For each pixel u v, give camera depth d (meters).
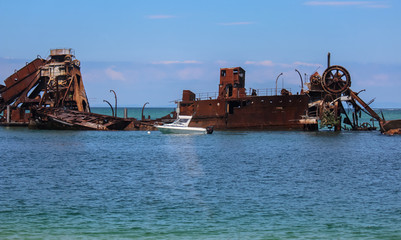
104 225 32.72
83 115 131.38
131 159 67.94
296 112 118.50
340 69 117.19
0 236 30.25
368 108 125.12
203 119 128.88
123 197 40.84
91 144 93.56
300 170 57.00
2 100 151.75
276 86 121.31
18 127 147.38
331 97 119.88
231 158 69.44
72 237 30.30
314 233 31.39
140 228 32.19
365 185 46.94
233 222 33.69
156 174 53.44
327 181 49.16
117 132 131.12
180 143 95.81
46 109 133.25
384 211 36.59
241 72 129.25
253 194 42.38
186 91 135.88
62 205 37.88
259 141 99.31
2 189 43.84
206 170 56.75
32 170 55.94
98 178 50.47
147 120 142.12
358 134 118.44
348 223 33.47
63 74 141.12
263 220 34.16
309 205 38.41
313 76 119.81
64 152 77.50
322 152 78.25
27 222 33.22
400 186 46.41
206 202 39.19
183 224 33.12
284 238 30.45
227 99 124.25
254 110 121.94
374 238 30.44
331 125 121.56
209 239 30.20
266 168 58.66
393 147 87.44
